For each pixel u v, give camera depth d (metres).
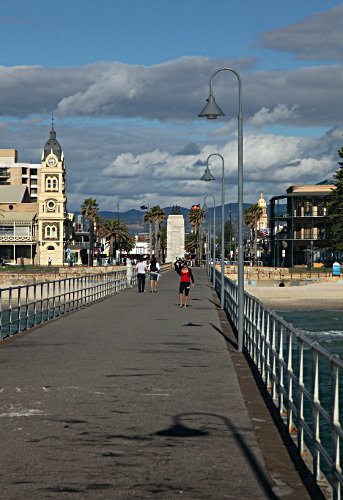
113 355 14.43
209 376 11.87
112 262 134.62
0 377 11.54
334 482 5.25
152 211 151.38
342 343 30.17
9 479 6.01
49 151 131.38
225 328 20.66
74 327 20.70
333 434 5.30
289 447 7.20
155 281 42.47
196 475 6.19
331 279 84.88
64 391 10.28
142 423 8.24
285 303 59.31
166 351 15.20
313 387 6.16
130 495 5.61
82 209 147.62
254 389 10.63
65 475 6.14
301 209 104.38
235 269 99.00
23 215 129.50
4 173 168.12
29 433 7.70
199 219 161.50
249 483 5.98
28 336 18.17
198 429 7.97
